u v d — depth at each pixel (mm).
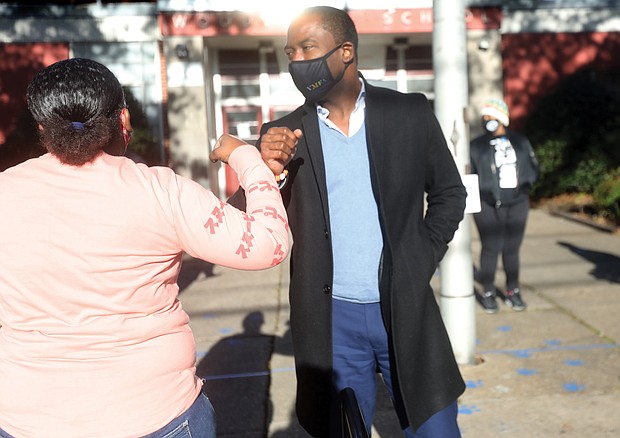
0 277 1712
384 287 2602
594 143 13797
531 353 5297
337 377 2689
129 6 14719
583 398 4449
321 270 2623
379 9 14273
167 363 1753
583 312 6328
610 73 15602
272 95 15695
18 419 1691
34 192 1743
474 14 14984
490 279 6449
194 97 14391
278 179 2211
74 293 1692
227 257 1750
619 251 9102
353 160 2639
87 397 1677
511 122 15531
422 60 15789
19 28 14617
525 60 15469
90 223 1700
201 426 1824
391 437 4059
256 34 14195
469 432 4051
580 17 15484
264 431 4211
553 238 10312
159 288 1779
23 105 14672
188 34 14180
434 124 2709
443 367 2656
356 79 2668
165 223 1738
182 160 14477
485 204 6309
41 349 1687
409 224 2629
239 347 5773
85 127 1734
